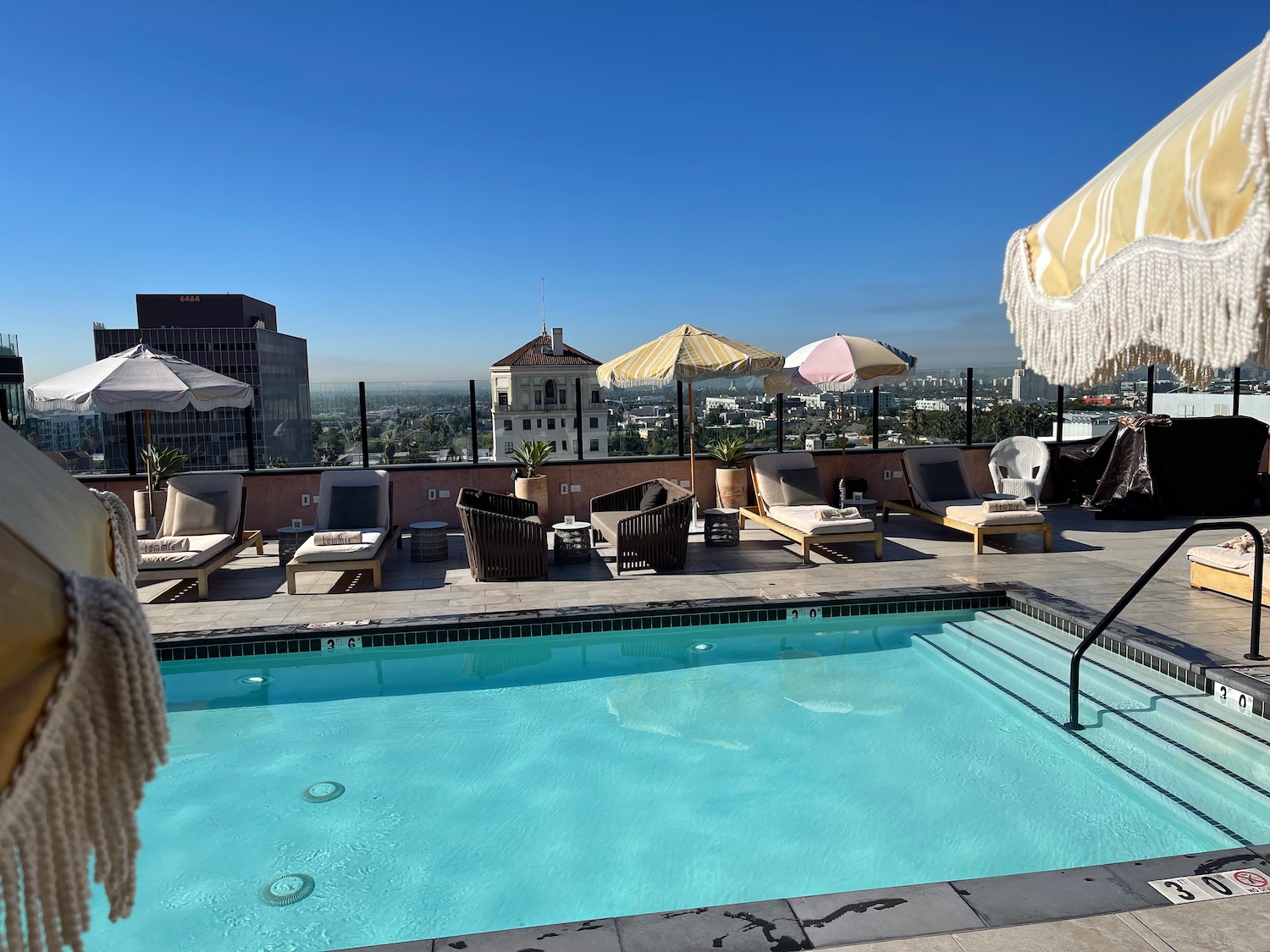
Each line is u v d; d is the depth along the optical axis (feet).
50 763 2.62
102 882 2.82
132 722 2.84
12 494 2.92
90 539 3.41
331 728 17.71
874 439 41.04
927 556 30.12
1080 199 5.48
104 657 2.80
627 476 38.42
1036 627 22.86
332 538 26.86
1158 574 26.55
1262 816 13.52
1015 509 30.78
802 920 9.18
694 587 25.99
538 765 15.97
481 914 11.55
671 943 8.85
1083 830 13.33
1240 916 9.15
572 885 12.17
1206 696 17.43
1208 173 4.14
